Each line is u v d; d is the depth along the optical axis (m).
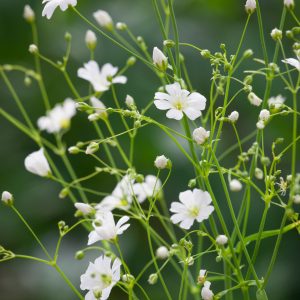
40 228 0.52
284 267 0.49
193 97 0.36
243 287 0.36
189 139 0.36
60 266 0.51
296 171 0.50
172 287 0.49
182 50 0.52
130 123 0.51
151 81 0.52
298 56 0.36
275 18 0.53
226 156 0.50
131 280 0.35
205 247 0.48
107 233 0.35
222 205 0.49
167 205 0.50
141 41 0.41
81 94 0.53
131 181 0.38
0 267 0.53
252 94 0.36
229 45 0.53
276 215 0.49
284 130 0.51
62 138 0.52
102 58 0.53
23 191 0.53
